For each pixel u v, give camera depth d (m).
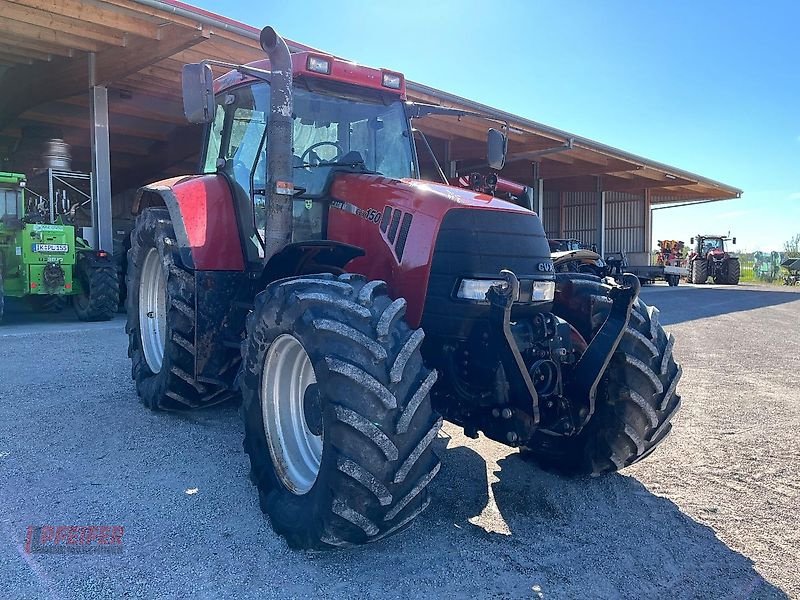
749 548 2.89
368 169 4.01
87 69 11.85
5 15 9.40
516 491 3.49
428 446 2.57
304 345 2.68
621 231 29.70
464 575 2.61
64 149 14.40
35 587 2.46
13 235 10.15
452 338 3.11
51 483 3.43
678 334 10.08
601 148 19.47
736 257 30.80
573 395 3.22
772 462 4.02
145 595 2.42
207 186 4.32
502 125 5.06
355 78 3.99
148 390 4.64
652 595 2.49
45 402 4.93
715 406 5.40
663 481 3.70
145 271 5.08
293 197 3.74
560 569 2.68
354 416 2.46
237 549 2.78
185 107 3.38
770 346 8.80
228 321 4.23
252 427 3.12
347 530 2.52
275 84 3.33
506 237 3.19
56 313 11.47
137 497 3.28
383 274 3.34
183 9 9.50
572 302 3.66
